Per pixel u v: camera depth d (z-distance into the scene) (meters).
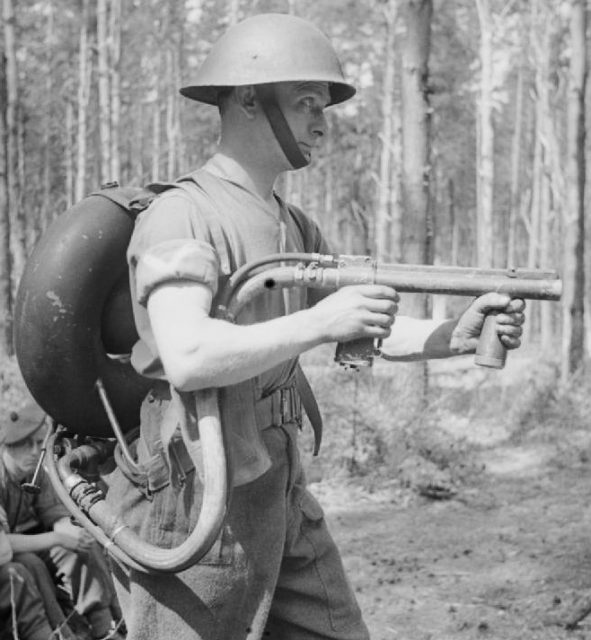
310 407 2.50
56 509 4.18
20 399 9.26
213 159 2.25
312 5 30.52
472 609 5.22
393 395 9.49
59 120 40.31
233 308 2.09
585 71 15.15
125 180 37.81
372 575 5.90
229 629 2.21
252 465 2.15
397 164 25.84
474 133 39.34
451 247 50.38
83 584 4.18
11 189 23.94
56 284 2.21
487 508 7.66
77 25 32.59
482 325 2.11
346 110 36.69
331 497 7.93
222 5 35.38
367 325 1.97
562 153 28.66
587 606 5.17
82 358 2.24
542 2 25.20
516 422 10.98
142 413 2.26
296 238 2.37
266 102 2.19
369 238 46.88
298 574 2.42
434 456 8.63
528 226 38.72
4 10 23.47
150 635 2.20
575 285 14.13
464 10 32.03
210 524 2.02
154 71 37.78
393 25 27.67
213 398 2.04
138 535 2.24
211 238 2.12
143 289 2.03
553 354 15.41
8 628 3.92
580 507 7.58
